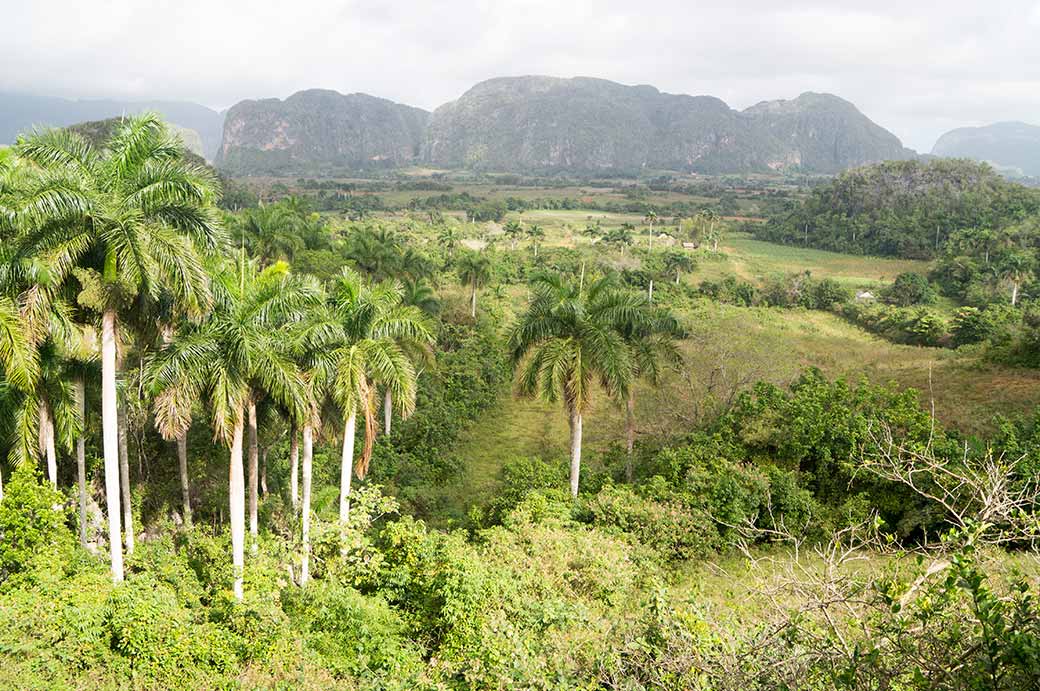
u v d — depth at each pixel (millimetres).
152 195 14078
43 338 14398
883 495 19031
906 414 21000
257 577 15641
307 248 52906
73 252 13602
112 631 12844
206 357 14617
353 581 17219
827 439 20719
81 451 17375
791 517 18625
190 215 14562
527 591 14578
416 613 15914
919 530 17516
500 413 37688
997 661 4160
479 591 13922
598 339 21125
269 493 23172
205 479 23891
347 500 18125
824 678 5527
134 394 20812
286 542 17281
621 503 19469
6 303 13773
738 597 11570
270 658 13273
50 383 16266
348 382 16641
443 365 41438
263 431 19734
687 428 27203
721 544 18375
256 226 45250
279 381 15031
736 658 6441
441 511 23391
